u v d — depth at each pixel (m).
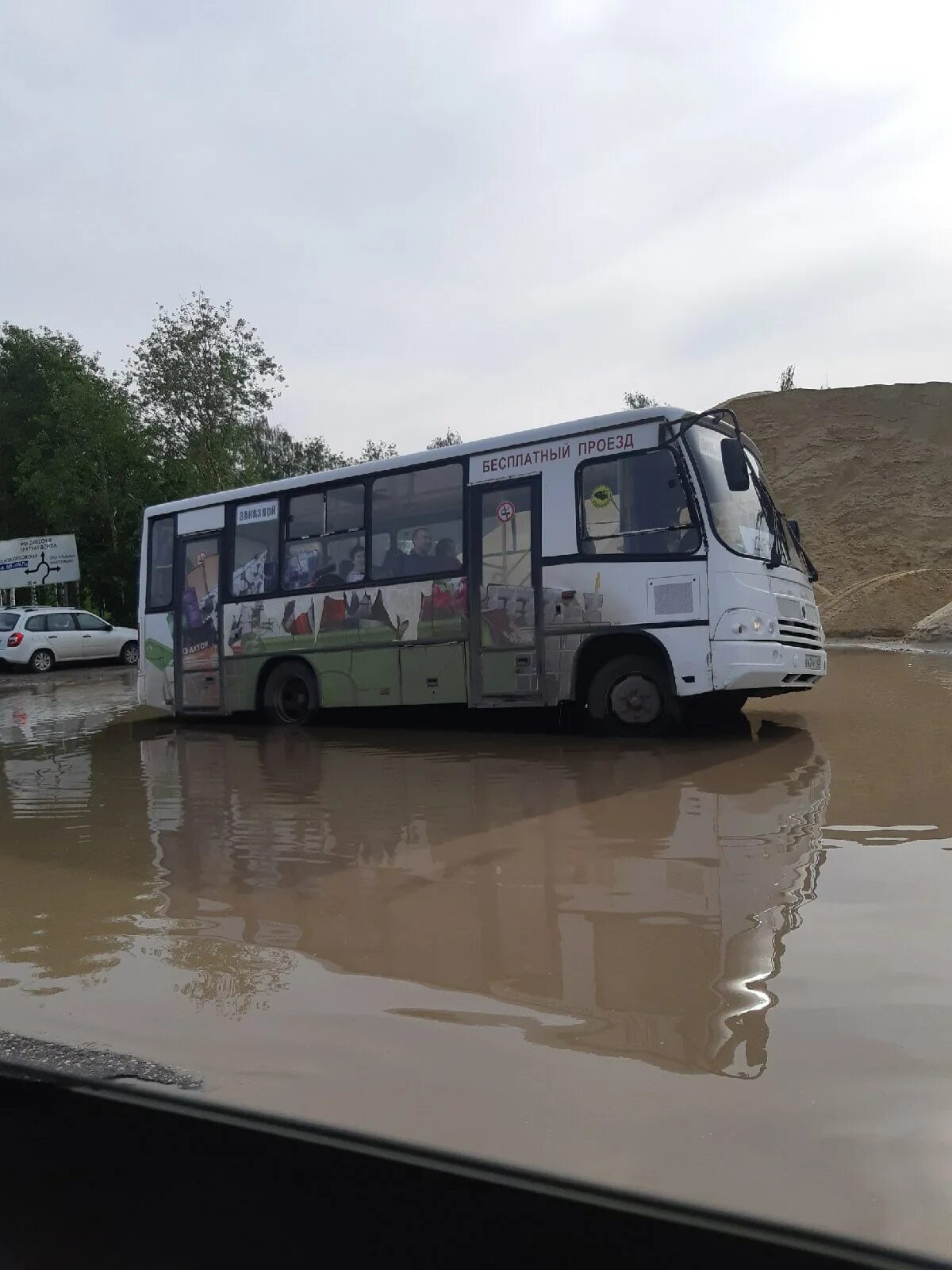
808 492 49.31
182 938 3.59
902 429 51.78
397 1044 2.59
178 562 12.55
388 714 12.11
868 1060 2.38
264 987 3.06
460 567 9.97
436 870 4.40
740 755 7.44
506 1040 2.58
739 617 8.41
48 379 46.69
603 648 9.23
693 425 8.75
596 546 9.08
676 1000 2.79
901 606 29.50
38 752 9.74
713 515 8.57
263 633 11.61
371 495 10.73
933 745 7.48
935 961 3.00
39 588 44.50
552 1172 1.95
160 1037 2.68
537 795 6.12
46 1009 2.93
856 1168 1.92
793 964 3.02
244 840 5.22
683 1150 2.01
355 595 10.79
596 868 4.30
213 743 9.99
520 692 9.51
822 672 9.50
